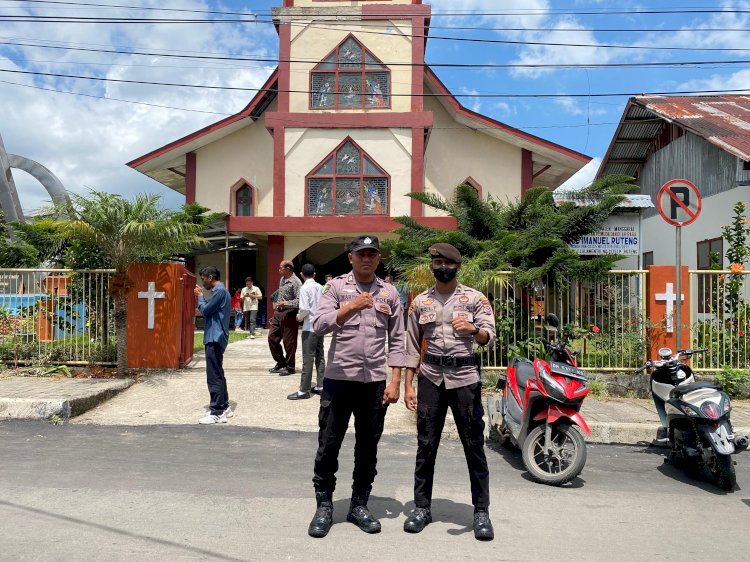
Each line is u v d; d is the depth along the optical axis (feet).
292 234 63.05
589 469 20.10
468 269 29.68
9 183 59.41
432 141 67.05
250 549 12.73
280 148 61.87
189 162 68.33
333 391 14.07
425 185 66.90
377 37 61.98
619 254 34.68
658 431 21.67
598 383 30.17
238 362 37.68
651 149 63.77
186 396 28.55
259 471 18.49
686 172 54.95
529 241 32.99
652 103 57.26
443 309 14.64
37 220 38.83
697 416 18.31
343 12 62.08
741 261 37.14
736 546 13.65
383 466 19.56
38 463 18.79
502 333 31.68
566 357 19.24
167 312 32.76
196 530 13.67
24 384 29.19
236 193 68.39
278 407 27.04
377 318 14.42
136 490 16.35
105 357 32.99
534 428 18.94
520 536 13.94
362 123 61.36
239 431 23.48
